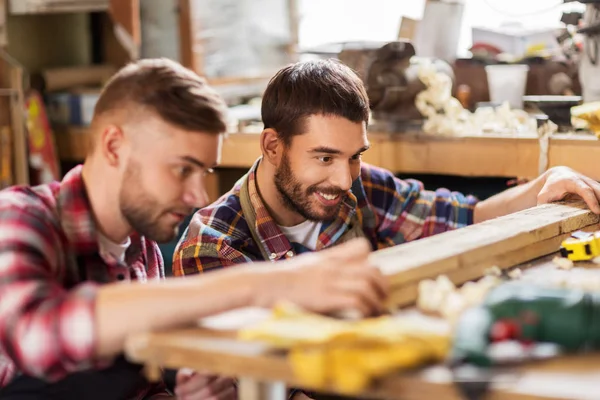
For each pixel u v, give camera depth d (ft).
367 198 6.33
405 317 3.56
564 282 4.01
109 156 4.20
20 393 4.41
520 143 7.87
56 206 4.34
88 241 4.38
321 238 5.93
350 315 3.49
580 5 9.66
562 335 3.10
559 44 9.32
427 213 6.51
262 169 5.74
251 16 12.12
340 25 13.61
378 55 8.46
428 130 8.41
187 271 5.60
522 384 2.75
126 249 4.73
